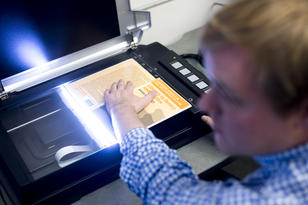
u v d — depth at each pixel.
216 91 0.39
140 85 0.85
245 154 0.41
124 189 0.77
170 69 0.89
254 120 0.36
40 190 0.70
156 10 1.14
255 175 0.43
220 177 0.93
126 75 0.89
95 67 0.92
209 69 0.38
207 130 0.84
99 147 0.73
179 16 1.21
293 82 0.31
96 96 0.84
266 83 0.32
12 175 0.68
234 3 0.36
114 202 0.75
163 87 0.84
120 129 0.68
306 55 0.31
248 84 0.34
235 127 0.38
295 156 0.38
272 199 0.38
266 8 0.33
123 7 0.88
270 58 0.31
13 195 0.69
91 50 0.90
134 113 0.73
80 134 0.77
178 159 0.57
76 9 0.82
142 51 0.96
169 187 0.50
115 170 0.76
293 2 0.33
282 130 0.36
